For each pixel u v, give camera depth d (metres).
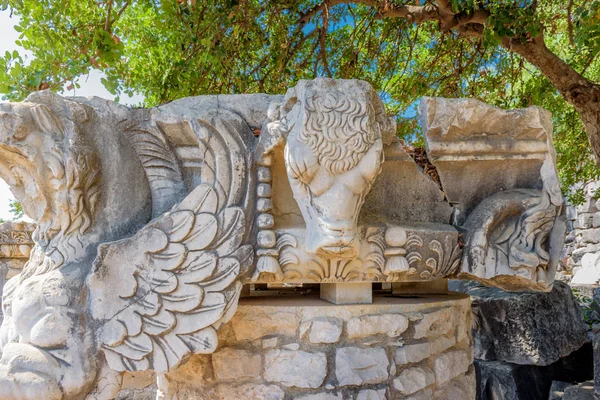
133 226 1.99
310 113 1.75
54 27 2.76
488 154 2.19
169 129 1.99
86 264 1.87
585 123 3.37
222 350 2.03
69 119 1.89
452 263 2.20
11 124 1.79
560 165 4.96
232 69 4.14
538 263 2.10
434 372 2.23
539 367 3.49
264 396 1.98
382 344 2.07
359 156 1.75
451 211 2.28
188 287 1.81
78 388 1.71
